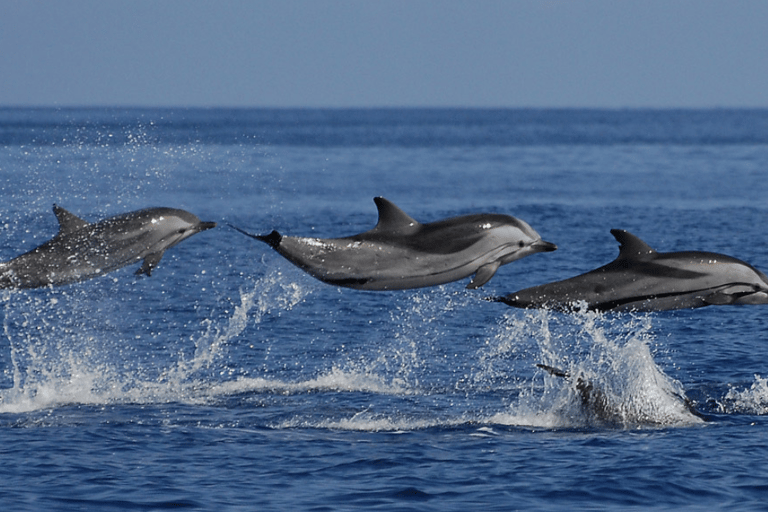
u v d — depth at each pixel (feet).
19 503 140.26
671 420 188.55
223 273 362.74
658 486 148.56
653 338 260.83
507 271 356.59
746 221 524.11
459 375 229.86
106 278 347.36
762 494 144.97
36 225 476.95
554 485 149.69
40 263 165.07
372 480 152.76
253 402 205.57
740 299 165.68
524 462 161.79
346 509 139.74
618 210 578.66
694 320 281.13
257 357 246.88
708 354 242.99
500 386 219.41
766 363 233.76
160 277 353.10
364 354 249.75
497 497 144.66
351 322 285.23
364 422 190.08
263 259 394.32
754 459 161.38
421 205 606.14
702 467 157.48
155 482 150.71
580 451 168.04
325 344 259.80
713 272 165.58
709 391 210.79
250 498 144.15
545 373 230.27
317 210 574.15
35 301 310.04
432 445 173.17
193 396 210.38
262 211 566.36
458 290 326.03
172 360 243.40
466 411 198.29
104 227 167.43
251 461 162.71
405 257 158.51
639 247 169.37
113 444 172.04
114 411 196.95
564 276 347.15
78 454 165.17
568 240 440.86
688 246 426.92
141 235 166.50
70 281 165.37
